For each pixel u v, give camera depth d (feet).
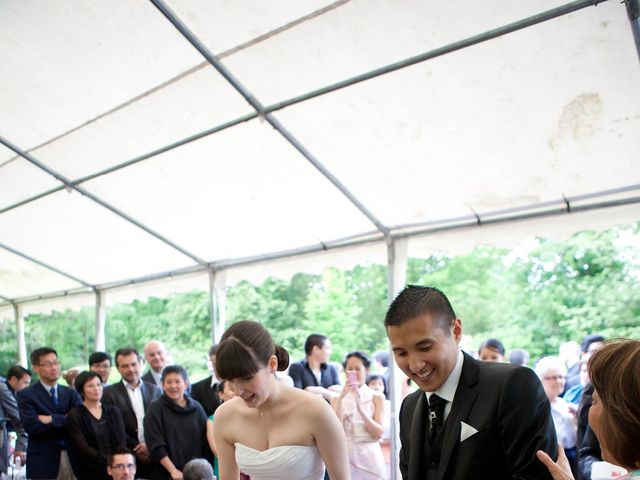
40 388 14.07
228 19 9.80
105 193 16.46
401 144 11.62
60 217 18.62
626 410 3.07
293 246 16.98
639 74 8.70
